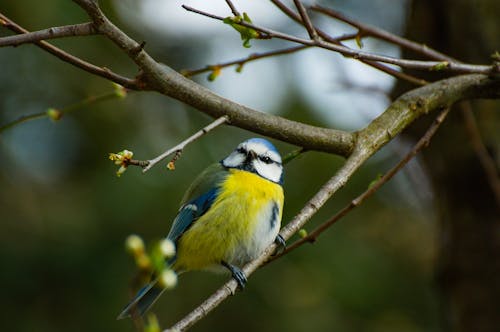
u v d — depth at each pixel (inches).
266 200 303.7
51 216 458.3
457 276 343.3
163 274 141.9
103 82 475.2
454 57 337.4
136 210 438.3
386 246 470.9
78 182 470.9
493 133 327.6
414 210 482.9
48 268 440.8
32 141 480.7
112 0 468.8
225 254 300.5
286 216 446.9
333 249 449.4
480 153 305.0
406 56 351.6
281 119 244.1
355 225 470.9
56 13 430.3
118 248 437.7
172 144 471.2
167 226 435.8
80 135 477.7
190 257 306.3
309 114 465.7
